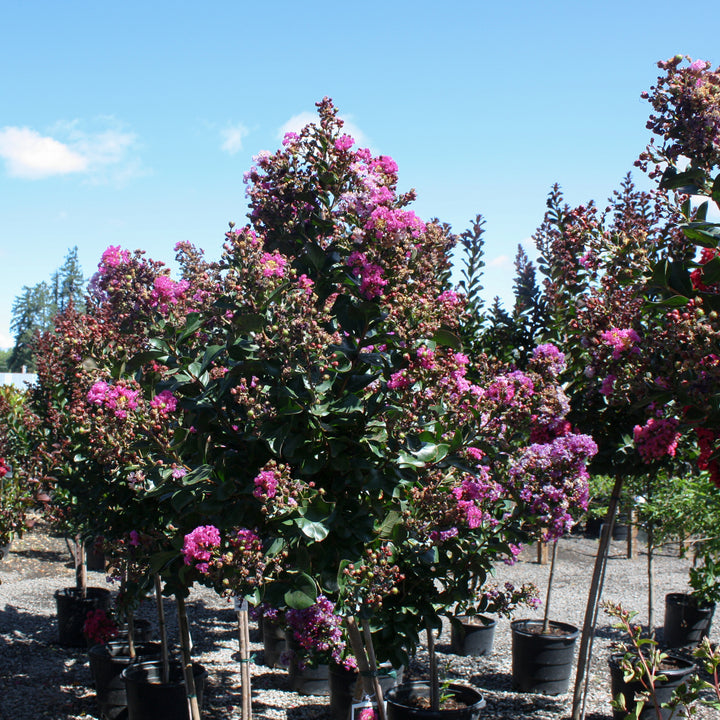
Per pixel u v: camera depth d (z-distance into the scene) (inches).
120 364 139.4
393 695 176.1
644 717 189.6
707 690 211.3
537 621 246.8
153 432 114.0
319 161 127.6
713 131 108.7
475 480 140.0
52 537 443.2
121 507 170.1
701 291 102.0
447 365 114.2
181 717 179.0
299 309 105.7
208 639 276.1
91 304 185.8
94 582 358.0
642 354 120.9
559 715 204.8
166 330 122.4
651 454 163.3
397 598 143.9
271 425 105.7
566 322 217.6
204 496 112.3
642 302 157.1
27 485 291.9
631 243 150.4
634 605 340.2
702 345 99.3
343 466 108.5
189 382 119.3
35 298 3026.6
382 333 112.9
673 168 115.9
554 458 157.8
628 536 456.4
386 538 122.6
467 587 149.3
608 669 245.4
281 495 101.9
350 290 122.9
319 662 171.5
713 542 251.3
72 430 186.9
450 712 162.2
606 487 339.6
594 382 175.6
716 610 334.6
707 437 116.5
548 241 227.8
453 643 265.3
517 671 228.8
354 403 105.3
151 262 129.3
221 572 106.2
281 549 106.1
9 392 367.2
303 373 104.6
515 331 237.5
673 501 255.8
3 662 243.9
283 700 215.9
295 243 133.2
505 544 146.9
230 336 115.3
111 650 214.1
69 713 203.9
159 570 126.6
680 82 110.3
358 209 115.7
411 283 120.8
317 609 126.7
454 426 133.9
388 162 127.1
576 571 414.3
